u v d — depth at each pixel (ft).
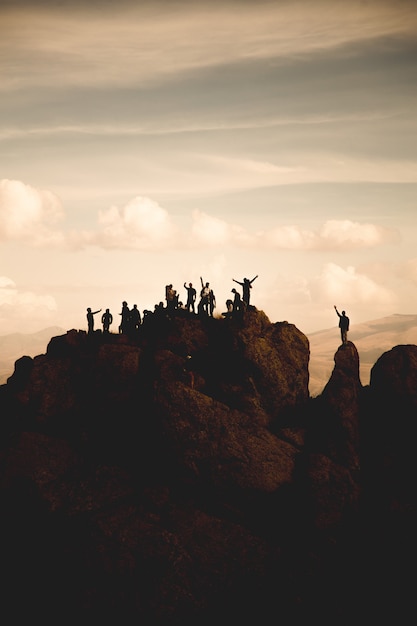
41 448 142.92
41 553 130.00
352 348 159.12
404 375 152.15
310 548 131.03
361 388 159.63
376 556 132.57
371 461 145.38
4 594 125.18
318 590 125.59
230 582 125.18
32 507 136.46
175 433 142.92
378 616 123.13
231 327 161.07
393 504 136.67
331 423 148.15
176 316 173.99
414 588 126.41
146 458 147.33
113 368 158.51
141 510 131.85
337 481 138.10
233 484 139.54
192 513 132.05
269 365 152.87
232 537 129.39
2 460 139.85
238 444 141.18
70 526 130.93
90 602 121.90
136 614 120.67
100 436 152.05
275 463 140.56
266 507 138.51
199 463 141.18
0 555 130.93
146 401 153.17
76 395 157.79
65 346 168.45
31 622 120.88
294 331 163.02
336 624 121.39
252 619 122.42
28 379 156.97
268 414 151.74
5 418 155.33
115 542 126.93
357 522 137.49
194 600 122.11
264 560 127.75
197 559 125.80
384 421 151.94
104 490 136.46
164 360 155.94
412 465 142.72
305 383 159.94
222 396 150.71
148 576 123.85
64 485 137.69
